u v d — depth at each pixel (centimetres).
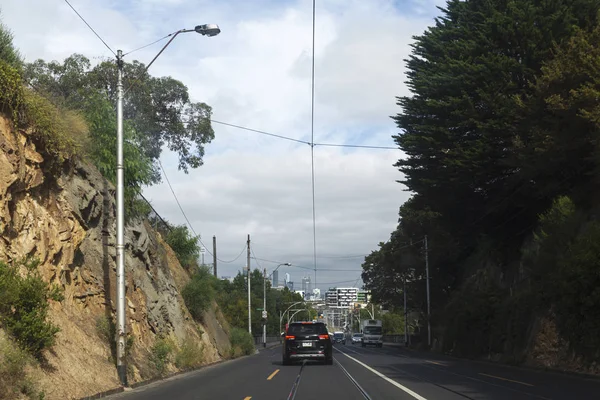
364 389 1652
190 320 3375
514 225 4328
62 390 1374
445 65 3506
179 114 4116
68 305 1831
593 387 1745
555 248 3089
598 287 2353
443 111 3606
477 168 3584
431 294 6619
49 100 1944
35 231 1659
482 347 4131
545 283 2947
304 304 15925
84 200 2084
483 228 4538
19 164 1611
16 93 1617
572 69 2764
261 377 2105
